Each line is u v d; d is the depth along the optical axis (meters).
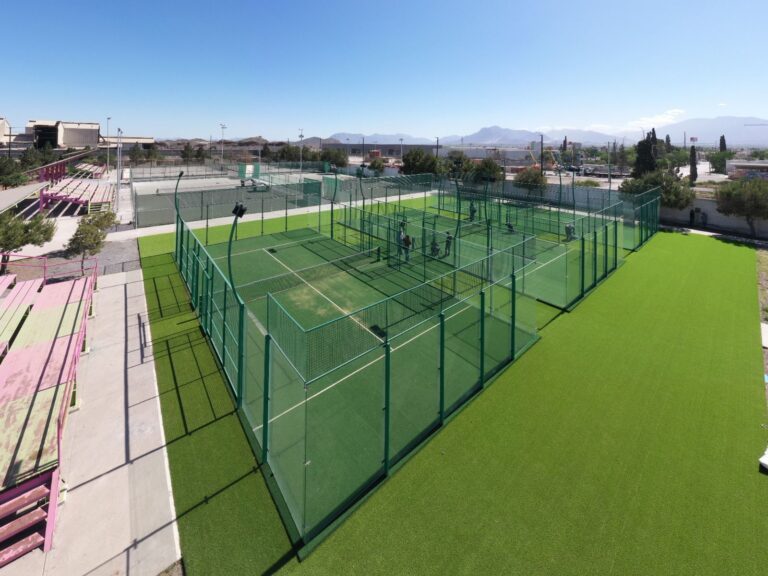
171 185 47.50
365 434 8.67
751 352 12.55
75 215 33.44
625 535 6.81
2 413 8.60
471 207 29.77
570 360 12.22
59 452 7.64
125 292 17.08
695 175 64.75
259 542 6.76
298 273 19.42
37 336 11.96
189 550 6.63
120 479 7.98
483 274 15.37
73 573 6.25
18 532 6.88
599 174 81.31
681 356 12.37
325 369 10.30
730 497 7.51
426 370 10.69
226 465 8.38
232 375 10.81
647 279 19.08
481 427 9.45
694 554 6.47
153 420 9.65
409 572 6.26
